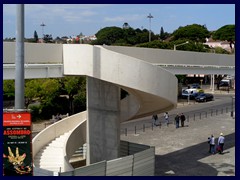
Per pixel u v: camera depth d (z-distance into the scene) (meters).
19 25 14.30
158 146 26.80
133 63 16.83
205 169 20.83
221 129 33.81
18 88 14.39
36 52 19.28
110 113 20.58
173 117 41.03
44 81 40.78
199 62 32.31
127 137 30.22
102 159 21.20
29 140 14.04
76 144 22.53
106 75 17.41
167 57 28.61
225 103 54.12
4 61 18.50
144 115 23.70
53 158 20.73
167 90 17.75
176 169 20.83
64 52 19.14
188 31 106.12
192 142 28.12
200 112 44.84
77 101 43.34
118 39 107.50
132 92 18.89
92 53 18.00
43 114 41.25
